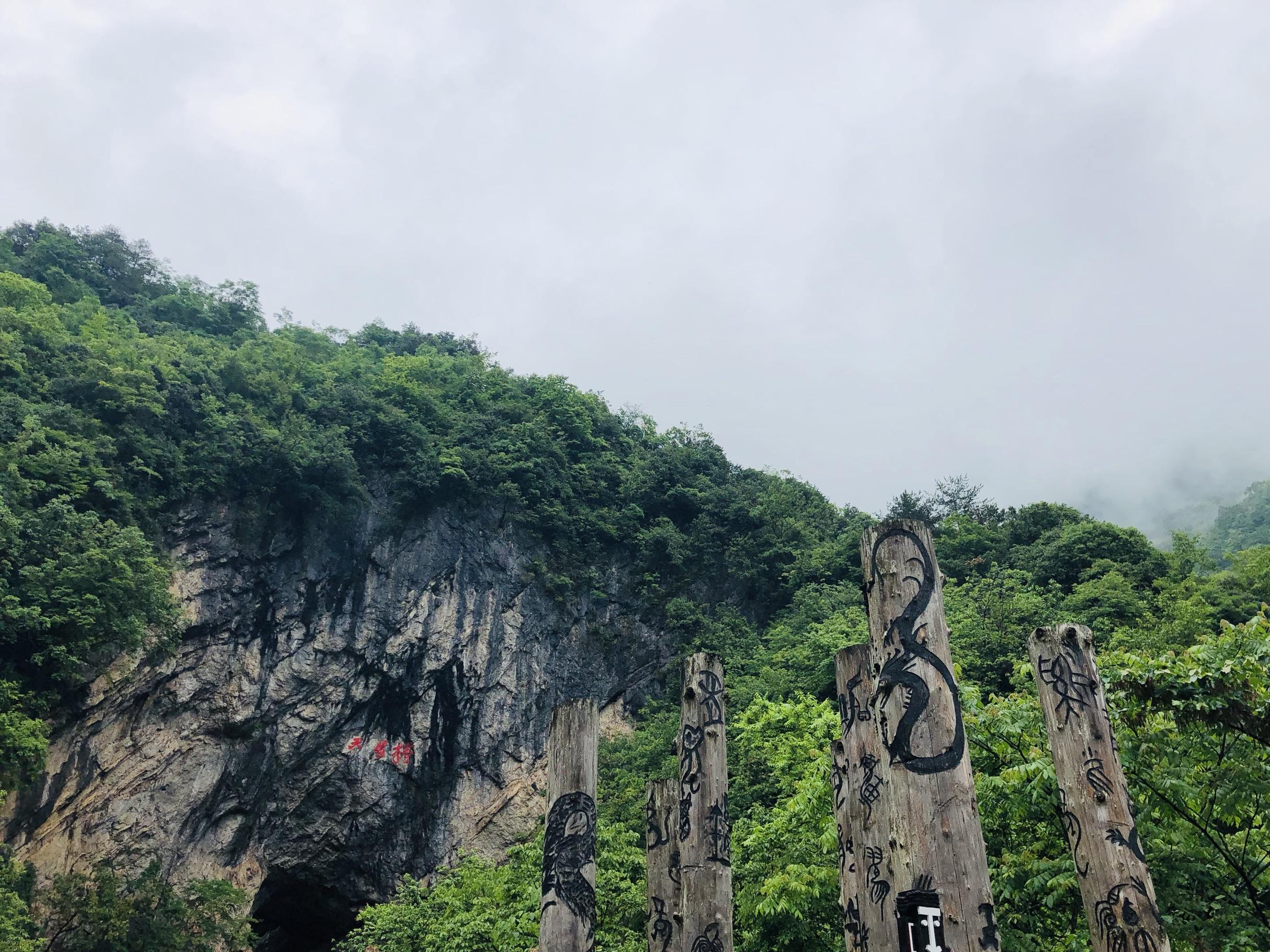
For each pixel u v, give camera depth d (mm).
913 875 6555
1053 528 49188
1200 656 10828
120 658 36000
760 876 16391
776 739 25375
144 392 40938
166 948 31719
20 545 32406
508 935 19297
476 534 48469
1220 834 11203
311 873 41188
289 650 42062
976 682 34406
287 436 44812
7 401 37125
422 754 43031
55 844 33281
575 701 10625
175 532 40594
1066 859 10984
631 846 23891
